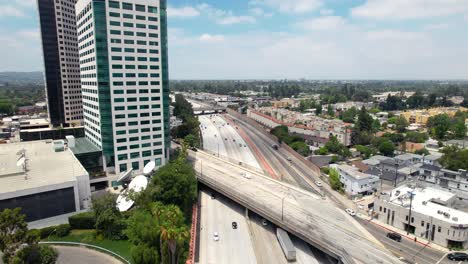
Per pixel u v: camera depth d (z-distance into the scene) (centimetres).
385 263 6862
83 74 14362
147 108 13375
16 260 5516
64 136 17562
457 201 10544
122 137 12912
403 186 11325
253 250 8262
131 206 9581
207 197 11975
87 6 12331
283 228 8625
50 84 19238
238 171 13600
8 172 9638
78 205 9369
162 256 6681
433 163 14700
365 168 13988
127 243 8088
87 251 7644
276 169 14812
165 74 13738
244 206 9994
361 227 8738
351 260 6862
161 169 10594
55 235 8388
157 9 12988
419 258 7631
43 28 18525
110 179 12488
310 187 12344
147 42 12925
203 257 7862
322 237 7850
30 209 8556
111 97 12388
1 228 5519
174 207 7000
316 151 17925
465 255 7581
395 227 9250
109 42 12012
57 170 10175
